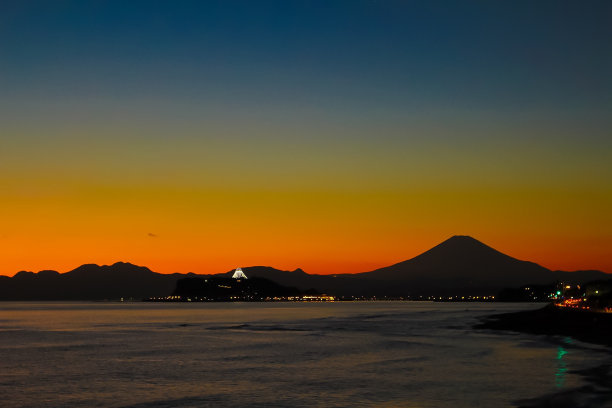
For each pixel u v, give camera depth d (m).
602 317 109.94
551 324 112.38
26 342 96.94
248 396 46.09
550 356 65.06
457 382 49.47
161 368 62.50
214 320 177.12
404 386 48.62
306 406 42.19
